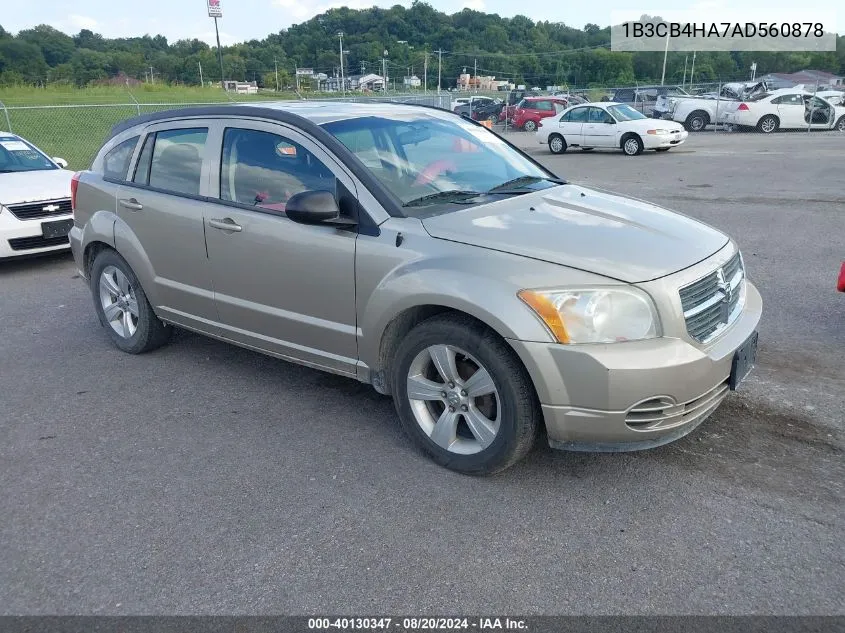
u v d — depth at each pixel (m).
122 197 5.07
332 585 2.86
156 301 5.02
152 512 3.38
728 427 3.98
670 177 14.34
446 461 3.64
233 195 4.38
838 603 2.68
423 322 3.53
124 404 4.57
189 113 4.76
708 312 3.39
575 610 2.69
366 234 3.73
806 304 6.07
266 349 4.43
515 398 3.27
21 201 7.91
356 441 4.00
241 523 3.28
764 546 3.00
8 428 4.29
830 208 10.20
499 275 3.26
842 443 3.79
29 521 3.34
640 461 3.67
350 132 4.12
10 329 6.12
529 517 3.25
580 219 3.74
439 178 4.12
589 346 3.10
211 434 4.13
